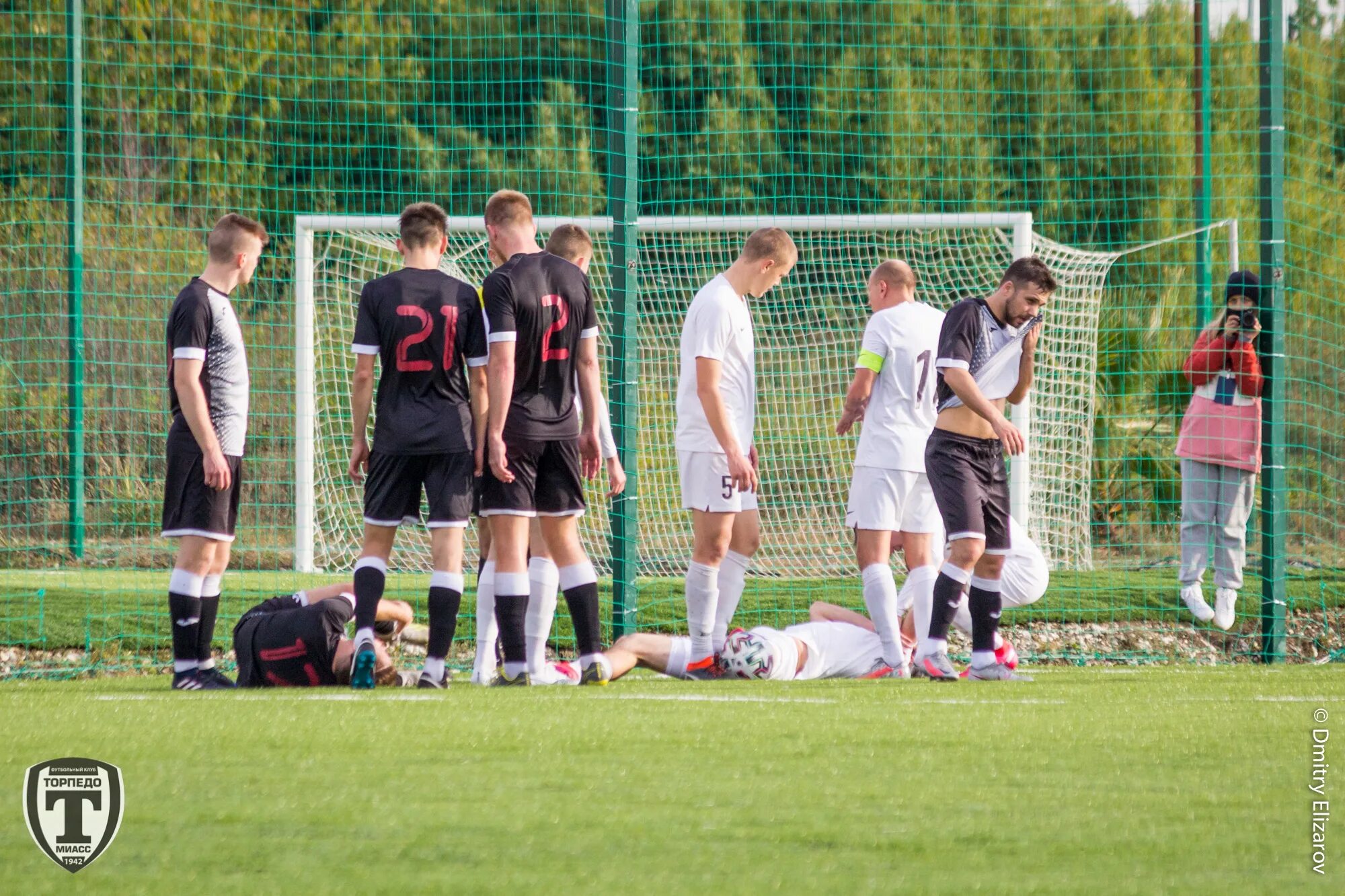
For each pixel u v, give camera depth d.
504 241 19.27
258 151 50.91
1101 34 56.16
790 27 62.00
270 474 39.94
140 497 39.22
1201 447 26.27
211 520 18.39
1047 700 15.67
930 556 21.81
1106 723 13.59
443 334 18.14
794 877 7.80
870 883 7.70
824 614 22.80
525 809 9.43
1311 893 7.58
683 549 36.34
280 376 40.69
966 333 18.73
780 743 12.17
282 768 10.81
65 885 7.63
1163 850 8.45
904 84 57.53
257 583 28.97
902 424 21.09
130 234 44.31
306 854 8.24
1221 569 26.31
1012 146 56.16
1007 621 27.50
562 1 62.38
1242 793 10.13
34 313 42.06
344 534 39.44
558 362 18.47
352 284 42.19
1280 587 24.92
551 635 25.94
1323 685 17.77
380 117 56.84
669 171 61.97
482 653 19.97
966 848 8.48
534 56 62.25
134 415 41.53
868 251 46.28
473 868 7.95
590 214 60.91
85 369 41.34
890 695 16.30
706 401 20.20
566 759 11.29
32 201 43.44
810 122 60.78
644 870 7.94
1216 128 51.47
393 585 28.45
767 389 42.38
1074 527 36.69
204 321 18.23
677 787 10.16
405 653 24.42
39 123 50.31
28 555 36.09
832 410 42.44
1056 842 8.62
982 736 12.62
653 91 61.66
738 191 61.47
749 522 21.78
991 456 19.09
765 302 43.94
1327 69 47.09
